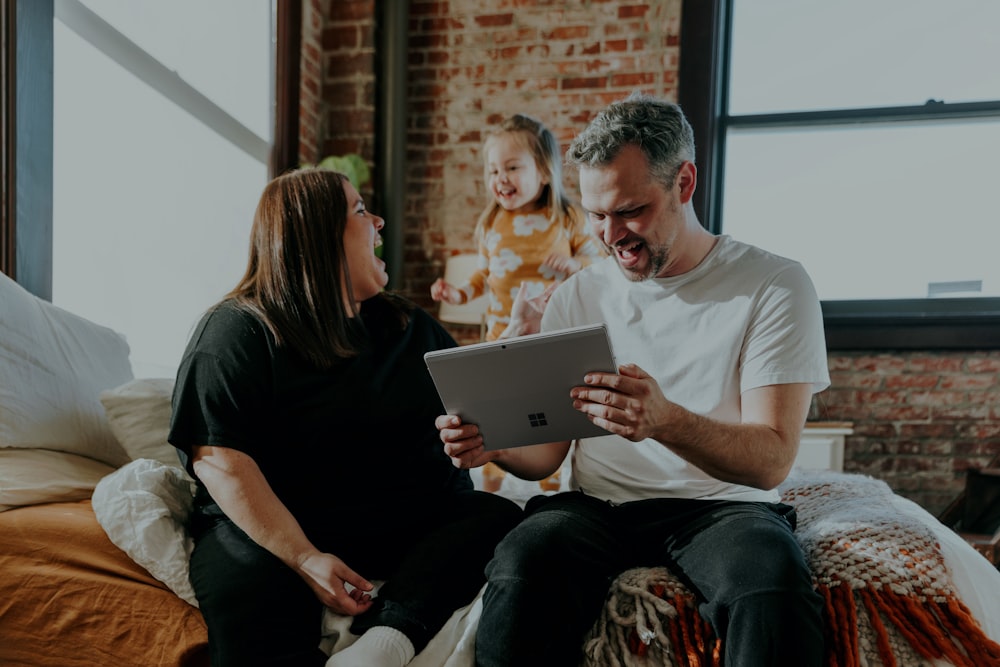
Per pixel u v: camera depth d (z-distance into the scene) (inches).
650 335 57.2
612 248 55.0
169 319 105.1
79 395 62.9
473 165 149.7
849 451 132.3
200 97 112.3
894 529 51.2
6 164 74.0
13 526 48.7
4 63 74.1
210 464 49.6
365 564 53.7
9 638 47.1
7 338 58.2
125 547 49.4
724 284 55.7
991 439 127.4
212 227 116.1
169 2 104.0
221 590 46.5
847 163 137.6
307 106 144.9
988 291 131.5
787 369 51.5
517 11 147.3
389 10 146.5
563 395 47.2
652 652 46.1
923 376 130.0
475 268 137.6
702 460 48.1
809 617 42.2
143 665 46.8
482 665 45.6
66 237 84.5
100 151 90.0
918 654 44.7
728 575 44.1
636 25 142.8
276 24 135.4
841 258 137.5
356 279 58.2
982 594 48.5
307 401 52.7
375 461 54.9
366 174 141.8
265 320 52.9
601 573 49.1
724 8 141.9
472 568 52.1
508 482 84.0
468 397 48.7
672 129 52.7
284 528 48.4
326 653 48.1
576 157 53.8
